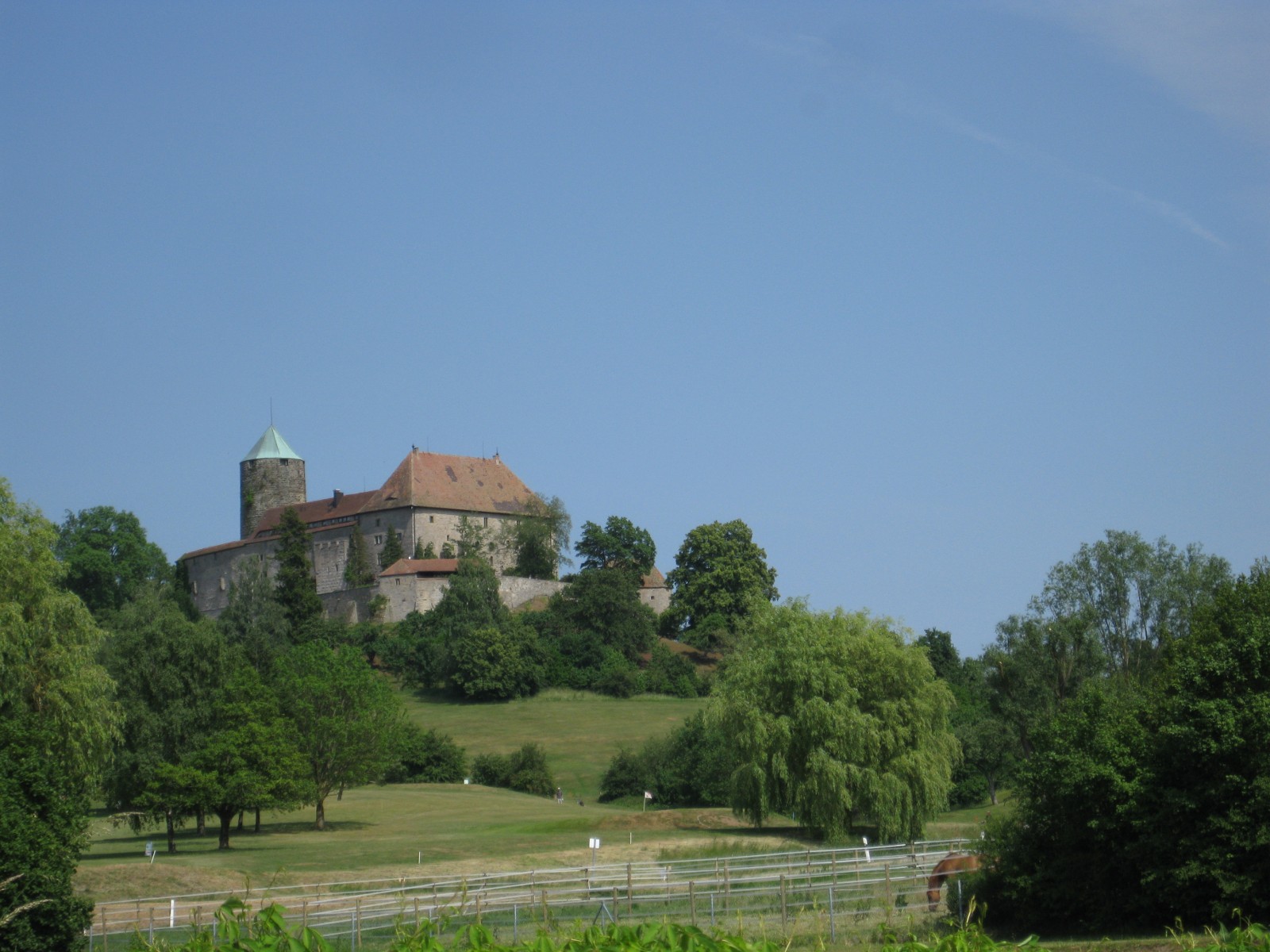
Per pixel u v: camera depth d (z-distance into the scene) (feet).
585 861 175.52
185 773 223.10
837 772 194.70
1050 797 111.55
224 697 246.88
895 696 210.59
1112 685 229.25
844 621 221.05
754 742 203.21
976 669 421.59
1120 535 288.92
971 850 126.00
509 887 123.24
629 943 32.81
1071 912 107.45
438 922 40.09
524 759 377.30
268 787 230.89
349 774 278.05
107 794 237.86
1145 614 281.13
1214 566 280.92
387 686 304.09
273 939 33.96
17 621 154.61
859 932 102.94
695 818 239.09
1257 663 103.09
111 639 251.39
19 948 90.33
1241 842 96.12
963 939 36.06
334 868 177.27
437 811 303.07
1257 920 95.55
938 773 202.39
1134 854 103.04
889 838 197.77
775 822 244.42
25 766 100.58
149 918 127.95
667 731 442.50
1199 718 101.30
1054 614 287.28
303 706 275.18
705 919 114.73
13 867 91.76
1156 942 85.51
